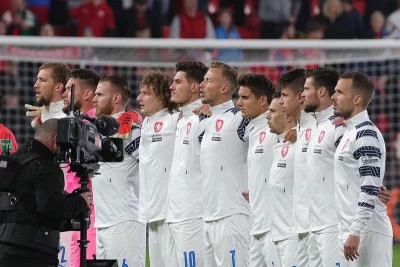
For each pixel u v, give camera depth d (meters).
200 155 34.25
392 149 54.69
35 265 27.78
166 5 59.78
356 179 29.72
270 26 60.53
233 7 60.75
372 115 54.69
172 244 34.97
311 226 31.28
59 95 37.19
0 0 57.62
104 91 35.81
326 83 31.34
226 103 34.25
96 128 28.53
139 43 48.78
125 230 35.53
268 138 33.34
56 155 28.08
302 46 48.88
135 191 36.03
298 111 32.44
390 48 49.62
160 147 35.03
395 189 54.38
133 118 35.72
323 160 30.95
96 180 35.62
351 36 58.56
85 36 58.94
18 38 48.59
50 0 59.12
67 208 27.52
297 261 32.44
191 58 51.81
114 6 59.56
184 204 34.34
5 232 27.73
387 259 29.91
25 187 27.73
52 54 50.81
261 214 33.47
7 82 52.78
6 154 28.38
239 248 33.84
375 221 29.69
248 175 33.81
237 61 51.94
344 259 30.66
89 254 36.94
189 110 34.62
